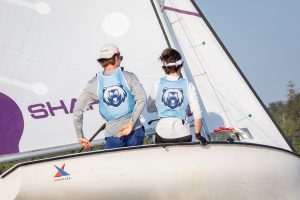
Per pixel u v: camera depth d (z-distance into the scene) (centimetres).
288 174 1188
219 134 1495
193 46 1617
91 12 1530
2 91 1478
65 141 1484
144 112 1457
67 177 1096
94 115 1467
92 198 1111
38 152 1472
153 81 1529
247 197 1170
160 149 1122
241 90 1608
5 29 1498
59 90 1502
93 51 1525
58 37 1516
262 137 1599
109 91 1175
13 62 1493
